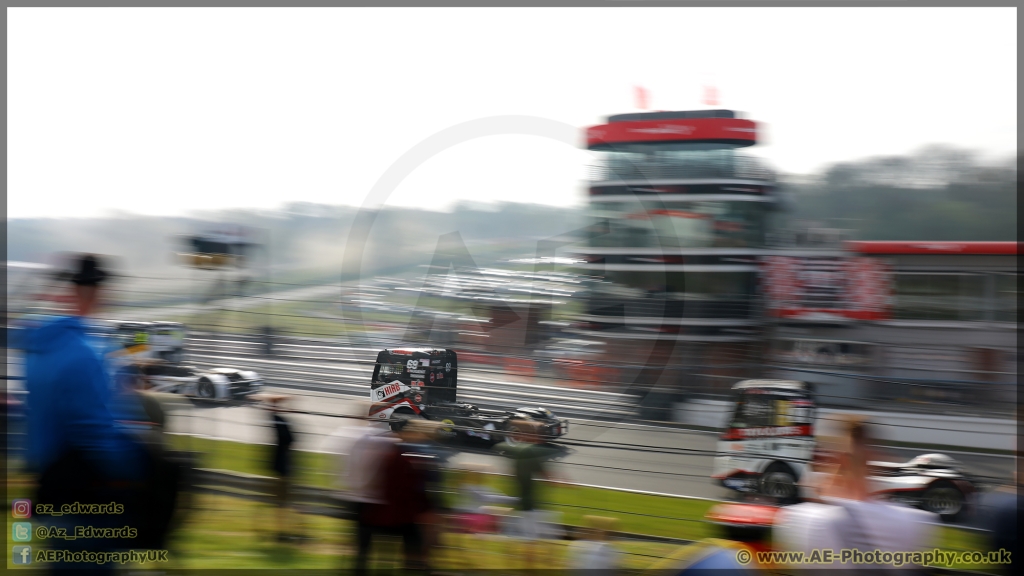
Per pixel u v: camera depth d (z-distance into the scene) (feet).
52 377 11.46
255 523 18.24
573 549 16.55
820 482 13.75
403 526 16.21
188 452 18.44
